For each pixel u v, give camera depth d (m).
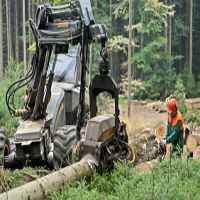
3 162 14.30
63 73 18.56
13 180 12.35
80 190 10.89
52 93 17.09
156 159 15.02
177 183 10.93
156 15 51.94
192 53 68.25
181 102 35.38
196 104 46.81
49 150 14.98
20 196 10.35
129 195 10.43
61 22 14.58
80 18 14.29
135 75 61.34
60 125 16.83
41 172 13.80
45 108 15.36
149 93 57.91
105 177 12.41
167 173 11.70
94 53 45.66
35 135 14.54
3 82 33.22
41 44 14.50
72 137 14.46
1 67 47.09
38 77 15.05
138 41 62.06
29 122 15.18
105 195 11.15
